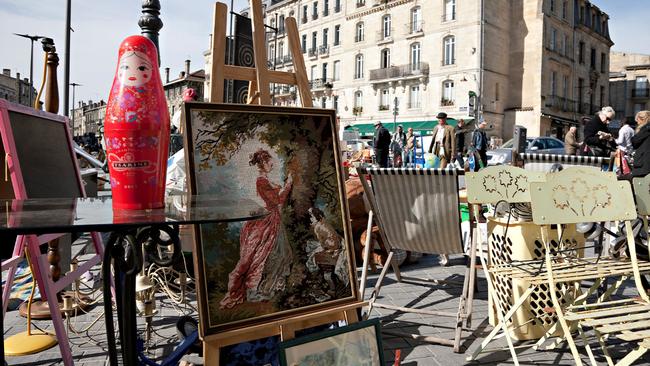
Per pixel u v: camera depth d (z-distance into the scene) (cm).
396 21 4322
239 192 226
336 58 4934
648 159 593
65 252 400
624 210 277
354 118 4706
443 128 1420
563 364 285
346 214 257
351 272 251
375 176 326
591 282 455
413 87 4241
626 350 304
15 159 247
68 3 1137
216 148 224
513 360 273
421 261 555
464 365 283
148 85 155
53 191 291
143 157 151
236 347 239
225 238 217
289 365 204
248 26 745
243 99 722
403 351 304
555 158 531
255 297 220
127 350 154
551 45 4091
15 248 258
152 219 124
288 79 271
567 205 260
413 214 326
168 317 356
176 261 146
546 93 3969
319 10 5131
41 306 365
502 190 328
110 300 162
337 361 218
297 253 236
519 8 3969
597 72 4891
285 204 238
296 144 248
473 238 327
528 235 334
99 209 152
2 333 132
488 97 3822
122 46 159
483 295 427
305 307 231
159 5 674
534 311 322
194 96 484
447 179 305
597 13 4934
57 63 354
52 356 293
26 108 278
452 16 3931
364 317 350
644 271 284
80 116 11219
